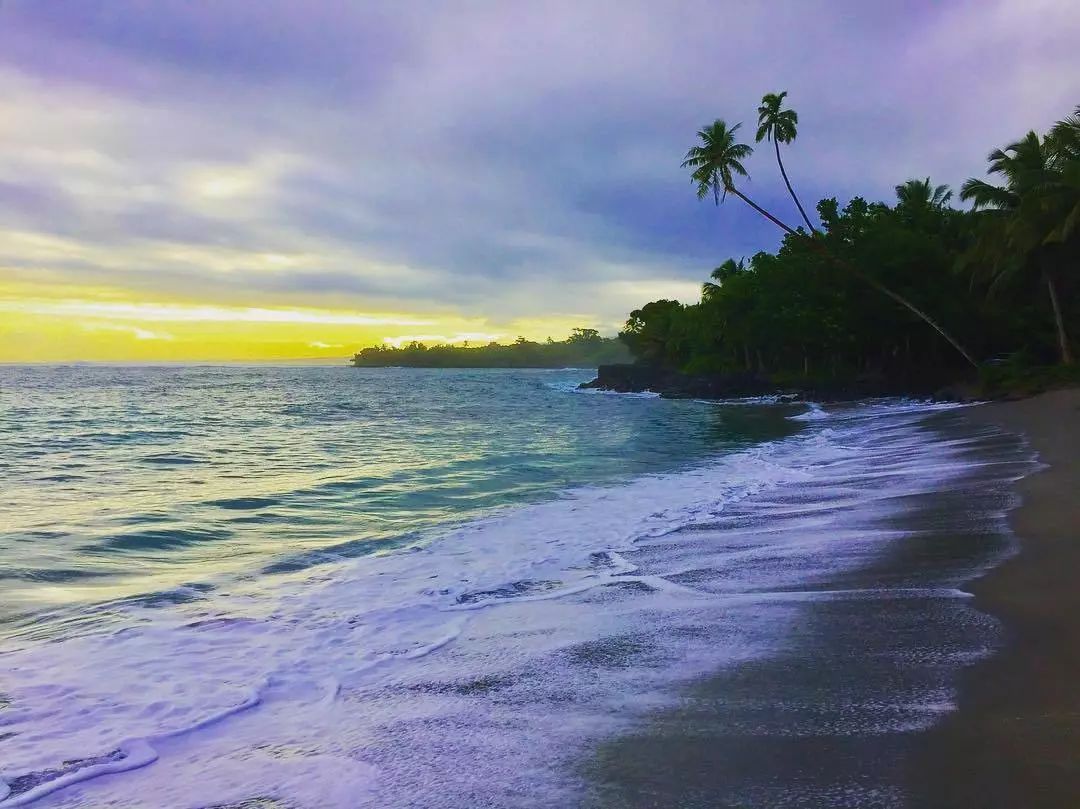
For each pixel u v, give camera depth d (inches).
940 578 237.8
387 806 121.8
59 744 149.3
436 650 204.5
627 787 122.8
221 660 199.6
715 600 236.2
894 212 2170.3
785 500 444.5
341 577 295.6
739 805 114.6
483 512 445.1
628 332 4050.2
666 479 574.9
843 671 165.6
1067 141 1385.3
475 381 4933.6
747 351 2701.8
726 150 1631.4
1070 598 203.9
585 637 206.8
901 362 2151.8
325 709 165.5
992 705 141.4
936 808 109.1
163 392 2844.5
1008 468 477.4
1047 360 1863.9
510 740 143.6
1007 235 1425.9
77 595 271.0
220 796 127.6
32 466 711.7
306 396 2620.6
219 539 377.1
